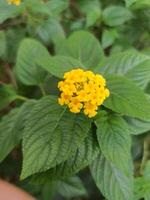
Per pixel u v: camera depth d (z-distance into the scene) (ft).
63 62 0.43
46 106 0.39
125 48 0.56
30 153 0.36
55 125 0.37
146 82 0.43
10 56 0.56
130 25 0.58
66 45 0.48
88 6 0.57
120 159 0.37
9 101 0.48
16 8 0.52
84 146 0.38
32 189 0.51
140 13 0.56
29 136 0.37
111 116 0.40
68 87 0.37
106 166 0.41
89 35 0.48
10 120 0.44
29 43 0.48
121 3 0.60
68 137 0.37
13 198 0.35
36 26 0.56
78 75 0.38
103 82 0.38
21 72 0.47
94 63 0.47
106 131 0.38
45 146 0.36
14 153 0.55
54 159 0.36
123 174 0.41
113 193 0.40
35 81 0.47
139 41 0.59
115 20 0.56
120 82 0.40
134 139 0.50
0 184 0.36
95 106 0.37
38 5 0.53
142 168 0.48
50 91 0.46
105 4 0.61
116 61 0.43
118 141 0.38
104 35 0.56
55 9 0.56
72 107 0.37
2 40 0.53
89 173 0.54
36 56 0.48
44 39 0.56
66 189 0.50
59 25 0.56
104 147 0.37
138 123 0.41
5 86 0.48
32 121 0.38
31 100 0.44
